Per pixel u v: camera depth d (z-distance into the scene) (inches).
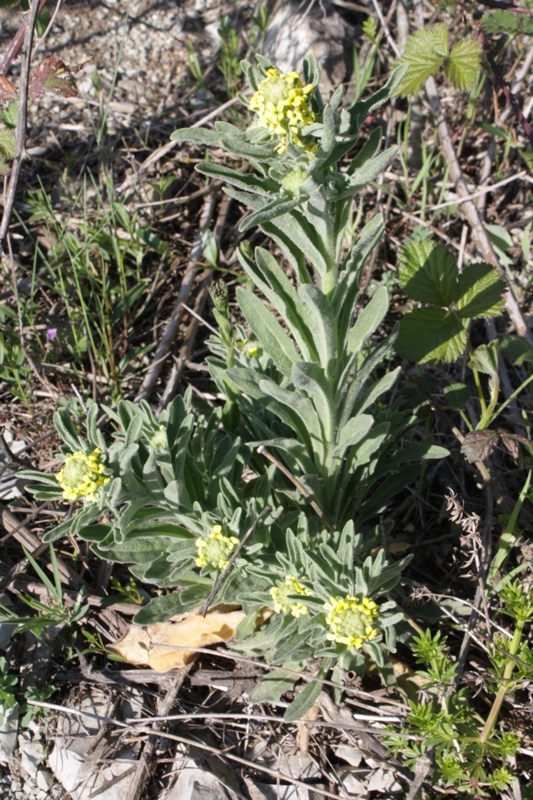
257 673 26.6
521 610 24.2
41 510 29.3
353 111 22.5
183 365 32.7
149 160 36.3
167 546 25.6
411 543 29.2
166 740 25.6
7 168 29.2
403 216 35.9
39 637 26.7
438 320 28.4
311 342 24.7
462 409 31.0
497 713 24.6
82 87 40.1
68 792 25.3
